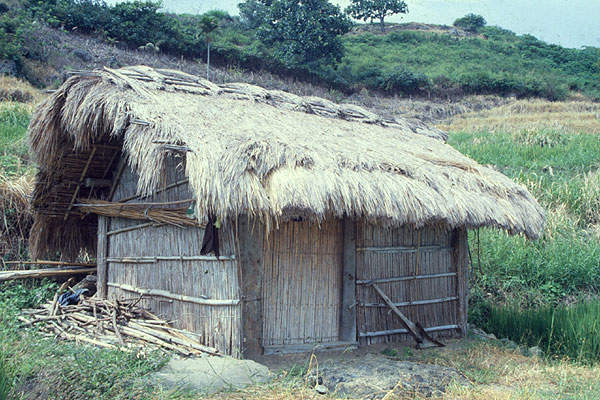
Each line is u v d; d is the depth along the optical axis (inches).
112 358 196.9
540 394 210.8
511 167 628.7
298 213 222.5
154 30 1369.3
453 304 323.6
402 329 296.2
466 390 205.8
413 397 197.5
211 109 267.4
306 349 260.2
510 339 329.1
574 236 458.9
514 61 2087.8
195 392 191.8
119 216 313.3
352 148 271.3
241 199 205.2
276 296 261.6
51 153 297.0
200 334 248.5
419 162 285.4
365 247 283.7
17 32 1063.0
